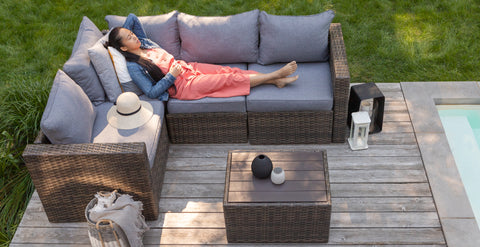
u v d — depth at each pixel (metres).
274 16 3.64
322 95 3.37
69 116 2.80
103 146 2.75
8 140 3.55
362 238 2.88
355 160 3.44
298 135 3.56
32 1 5.34
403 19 4.84
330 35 3.64
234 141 3.66
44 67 4.54
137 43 3.45
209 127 3.56
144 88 3.38
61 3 5.32
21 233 3.05
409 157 3.43
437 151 3.43
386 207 3.07
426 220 2.97
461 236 2.84
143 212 3.04
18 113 3.75
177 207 3.16
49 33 4.93
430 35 4.62
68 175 2.81
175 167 3.48
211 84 3.40
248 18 3.66
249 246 2.90
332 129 3.53
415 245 2.83
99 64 3.28
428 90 4.00
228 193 2.71
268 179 2.78
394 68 4.34
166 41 3.72
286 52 3.65
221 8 5.16
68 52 4.72
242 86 3.42
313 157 2.90
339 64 3.31
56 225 3.10
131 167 2.77
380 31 4.70
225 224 2.79
